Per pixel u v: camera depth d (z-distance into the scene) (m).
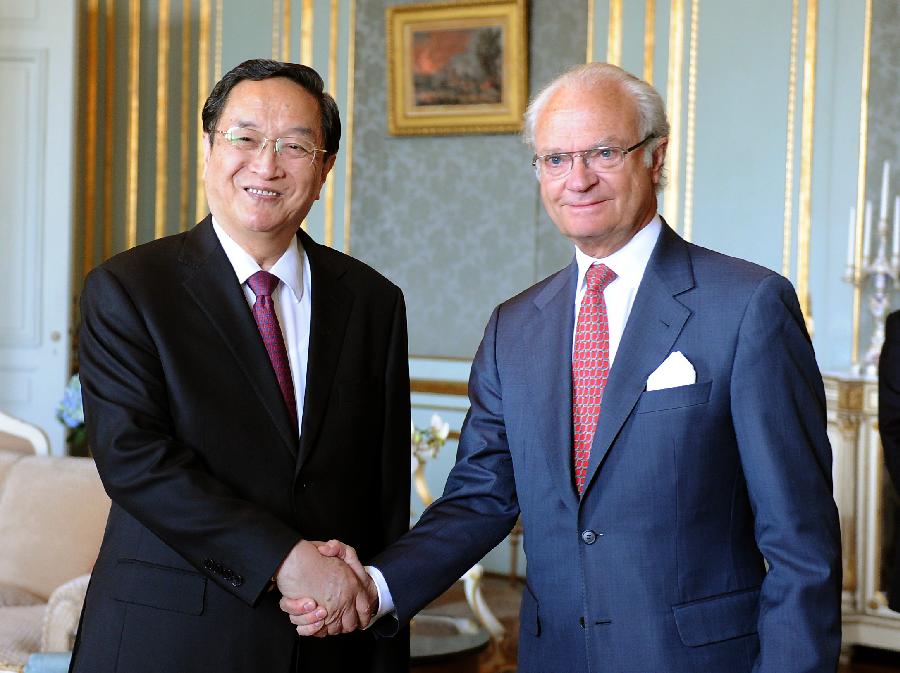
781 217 5.33
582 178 1.96
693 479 1.91
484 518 2.19
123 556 1.98
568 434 1.99
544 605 2.03
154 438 1.93
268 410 2.02
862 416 4.70
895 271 4.94
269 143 2.02
